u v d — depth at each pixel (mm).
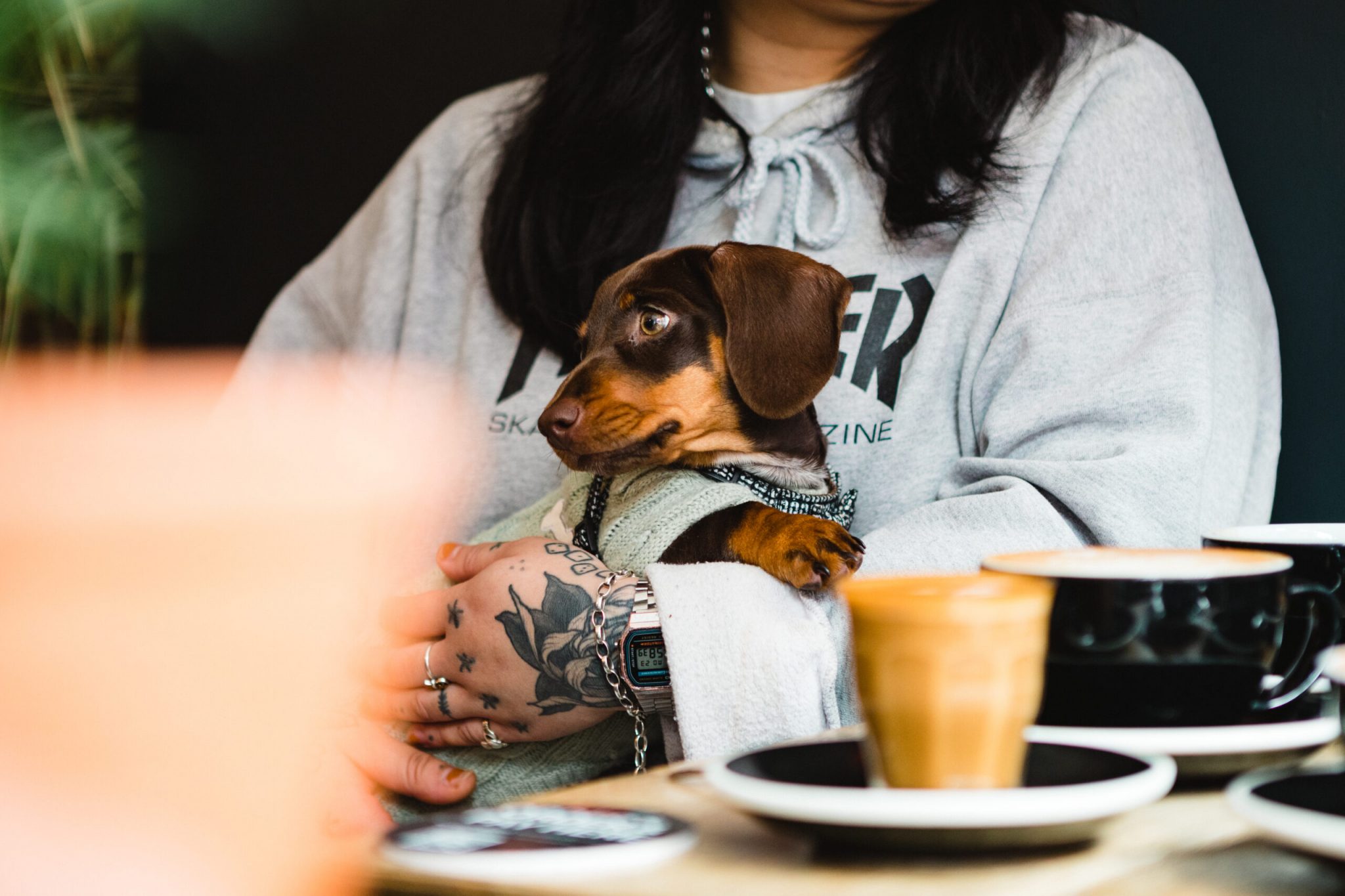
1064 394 1607
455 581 1483
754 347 1479
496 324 2102
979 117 1797
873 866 537
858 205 1902
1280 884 507
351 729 1389
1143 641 726
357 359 2230
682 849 540
